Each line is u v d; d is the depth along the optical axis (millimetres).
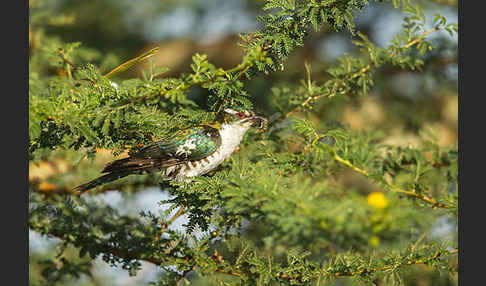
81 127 8031
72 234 8781
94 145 9516
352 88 11227
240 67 7574
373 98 14992
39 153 10234
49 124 8352
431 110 15141
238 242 9602
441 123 15352
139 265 9148
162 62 15648
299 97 11508
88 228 8938
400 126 14797
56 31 15023
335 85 10992
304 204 6078
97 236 8891
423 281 11211
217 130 9883
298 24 9328
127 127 9281
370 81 10875
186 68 15883
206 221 9180
